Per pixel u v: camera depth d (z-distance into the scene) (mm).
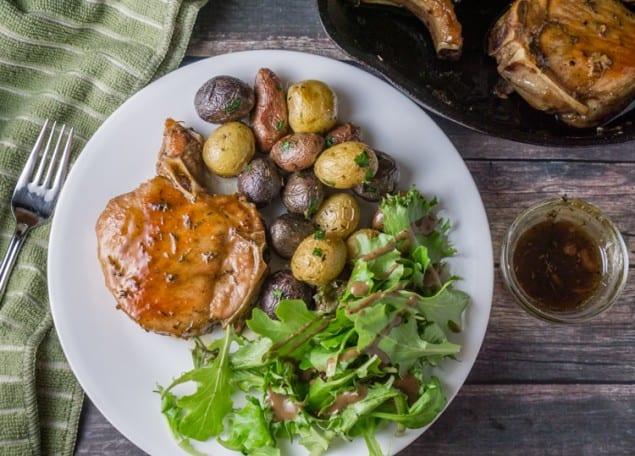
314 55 604
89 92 623
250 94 578
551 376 632
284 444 578
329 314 558
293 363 566
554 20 591
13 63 624
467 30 626
